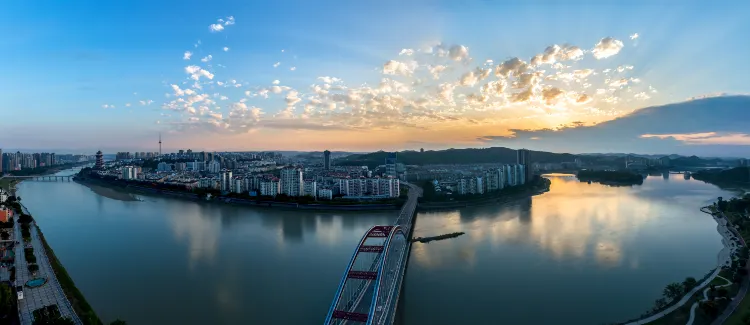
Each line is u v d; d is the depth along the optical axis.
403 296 147.00
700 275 167.50
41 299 137.00
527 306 137.88
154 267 179.12
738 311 126.12
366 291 139.38
